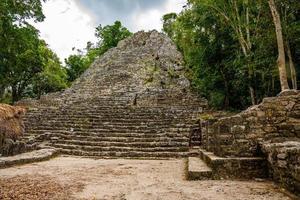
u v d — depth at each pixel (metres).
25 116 18.39
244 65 17.42
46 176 7.67
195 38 21.45
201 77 22.92
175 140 13.24
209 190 6.22
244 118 8.19
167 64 31.30
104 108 19.56
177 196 5.75
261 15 17.38
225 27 20.02
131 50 38.00
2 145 9.96
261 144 7.81
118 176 7.88
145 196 5.77
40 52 33.25
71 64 50.22
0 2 19.06
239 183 6.91
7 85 31.58
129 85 27.12
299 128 8.02
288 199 5.30
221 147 8.22
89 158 11.91
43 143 13.83
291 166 5.69
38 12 20.72
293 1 15.10
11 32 20.61
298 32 14.94
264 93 18.67
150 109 18.58
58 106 22.27
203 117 15.08
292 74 14.27
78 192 6.00
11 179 7.16
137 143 13.05
